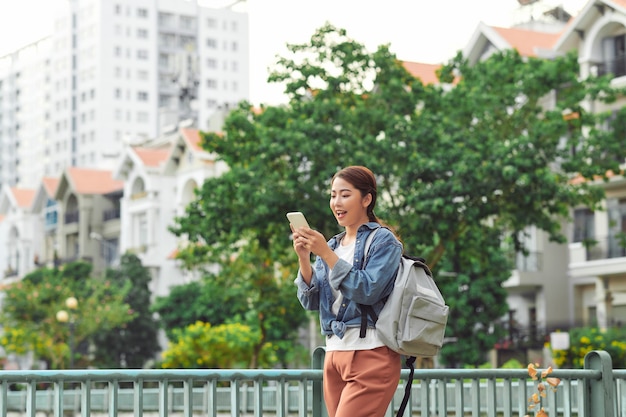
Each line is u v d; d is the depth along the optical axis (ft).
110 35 443.73
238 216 105.19
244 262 127.75
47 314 190.90
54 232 299.58
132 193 255.91
